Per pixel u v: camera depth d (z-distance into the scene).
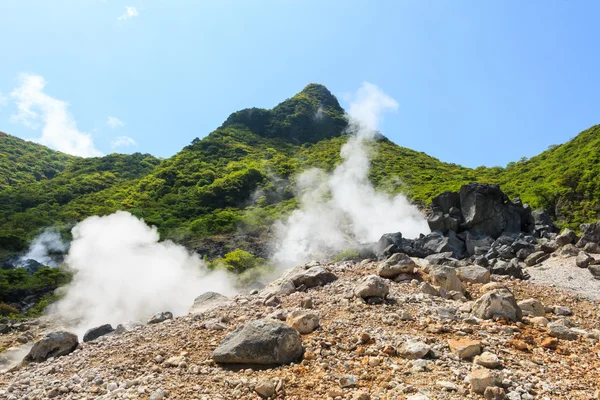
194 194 78.75
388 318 8.12
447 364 6.03
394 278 12.05
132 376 6.94
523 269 18.59
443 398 5.02
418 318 8.18
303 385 5.71
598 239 19.42
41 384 7.32
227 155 102.06
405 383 5.50
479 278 12.52
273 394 5.54
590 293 14.09
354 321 8.19
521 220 25.19
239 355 6.70
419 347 6.39
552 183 53.62
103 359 8.32
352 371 6.06
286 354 6.66
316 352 6.79
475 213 24.48
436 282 11.25
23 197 78.31
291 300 10.78
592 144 62.97
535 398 5.04
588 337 7.79
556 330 7.77
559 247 20.45
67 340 10.20
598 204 43.50
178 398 5.66
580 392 5.25
